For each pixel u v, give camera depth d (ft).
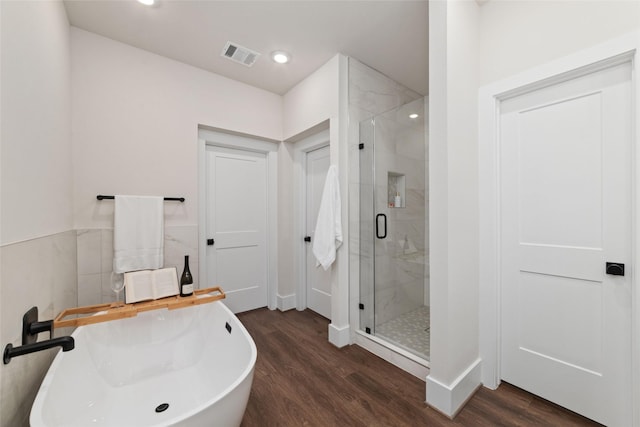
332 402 5.09
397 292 8.35
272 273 10.32
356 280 7.70
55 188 4.77
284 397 5.22
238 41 6.82
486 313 5.55
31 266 3.55
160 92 7.34
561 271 4.84
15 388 2.99
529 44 4.96
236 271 9.61
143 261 6.76
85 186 6.27
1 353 2.66
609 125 4.34
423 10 5.80
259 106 9.34
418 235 8.10
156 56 7.30
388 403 5.07
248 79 8.73
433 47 4.95
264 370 6.15
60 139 5.14
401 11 5.83
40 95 4.08
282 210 10.12
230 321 5.18
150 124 7.18
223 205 9.29
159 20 6.02
